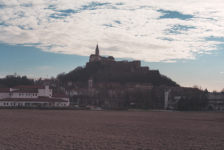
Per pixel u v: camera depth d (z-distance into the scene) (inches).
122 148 1493.6
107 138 1811.0
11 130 2134.6
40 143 1604.3
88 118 3395.7
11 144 1562.5
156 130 2292.1
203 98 6924.2
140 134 2028.8
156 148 1507.1
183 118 3708.2
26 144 1571.1
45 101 6161.4
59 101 6318.9
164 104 7386.8
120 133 2064.5
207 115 4446.4
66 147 1499.8
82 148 1480.1
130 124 2755.9
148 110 5964.6
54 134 1952.5
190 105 6505.9
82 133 2022.6
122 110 5743.1
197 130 2332.7
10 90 6466.5
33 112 4439.0
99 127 2432.3
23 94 6417.3
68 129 2247.8
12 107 5408.5
